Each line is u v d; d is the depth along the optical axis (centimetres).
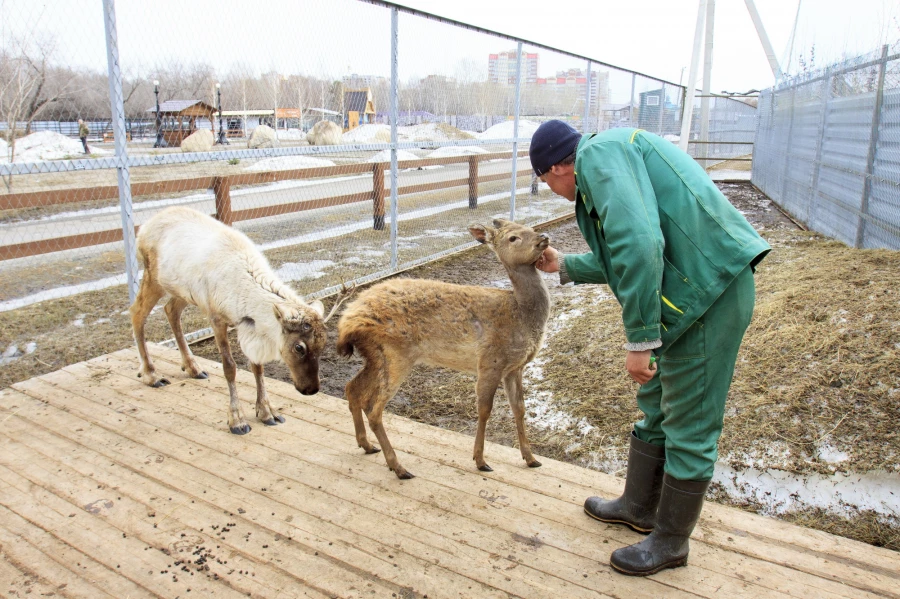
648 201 248
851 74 1042
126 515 320
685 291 253
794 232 1157
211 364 543
